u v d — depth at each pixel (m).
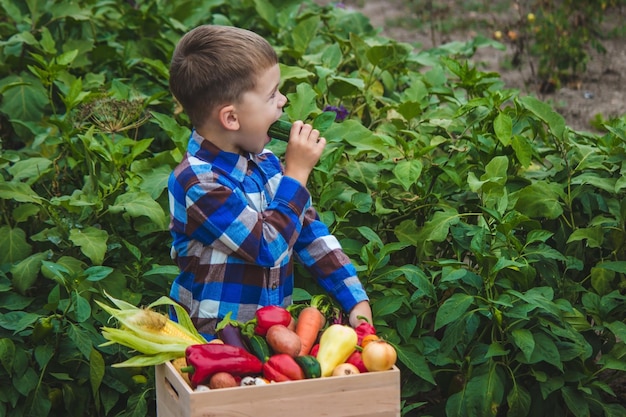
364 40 5.20
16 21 5.21
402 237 3.59
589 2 8.21
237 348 2.39
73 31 5.35
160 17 5.23
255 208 2.73
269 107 2.66
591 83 7.95
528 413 3.40
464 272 3.16
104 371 3.22
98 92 4.21
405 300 3.29
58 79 4.63
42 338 3.29
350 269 2.90
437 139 3.90
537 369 3.35
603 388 3.27
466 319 3.18
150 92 4.73
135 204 3.47
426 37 9.34
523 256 3.39
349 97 4.65
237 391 2.25
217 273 2.69
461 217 3.72
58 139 4.16
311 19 4.91
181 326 2.59
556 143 3.87
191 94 2.65
